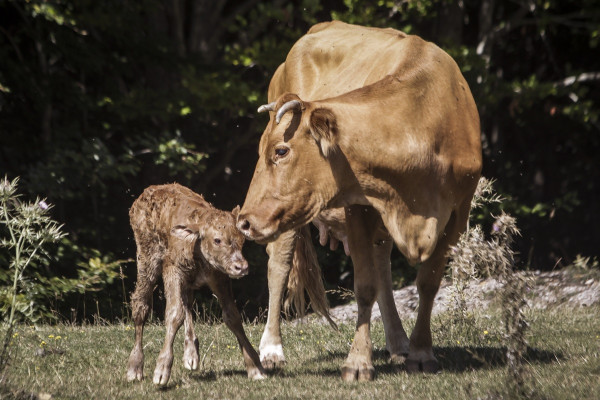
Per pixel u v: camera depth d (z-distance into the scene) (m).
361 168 21.67
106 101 59.75
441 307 37.28
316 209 21.77
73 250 51.97
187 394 20.30
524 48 85.62
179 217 21.84
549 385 19.50
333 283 65.62
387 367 24.97
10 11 58.41
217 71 63.00
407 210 22.12
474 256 18.78
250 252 61.44
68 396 20.02
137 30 61.44
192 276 21.83
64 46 56.75
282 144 21.41
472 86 60.78
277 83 31.30
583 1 71.38
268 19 64.31
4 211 22.09
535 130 85.12
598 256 79.88
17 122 58.72
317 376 22.97
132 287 56.31
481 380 20.83
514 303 18.52
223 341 30.22
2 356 20.92
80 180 55.91
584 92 72.12
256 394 20.03
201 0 68.56
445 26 71.00
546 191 86.44
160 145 57.00
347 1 62.00
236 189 72.00
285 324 36.41
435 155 22.23
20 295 41.88
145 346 28.50
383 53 25.72
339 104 21.77
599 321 32.50
